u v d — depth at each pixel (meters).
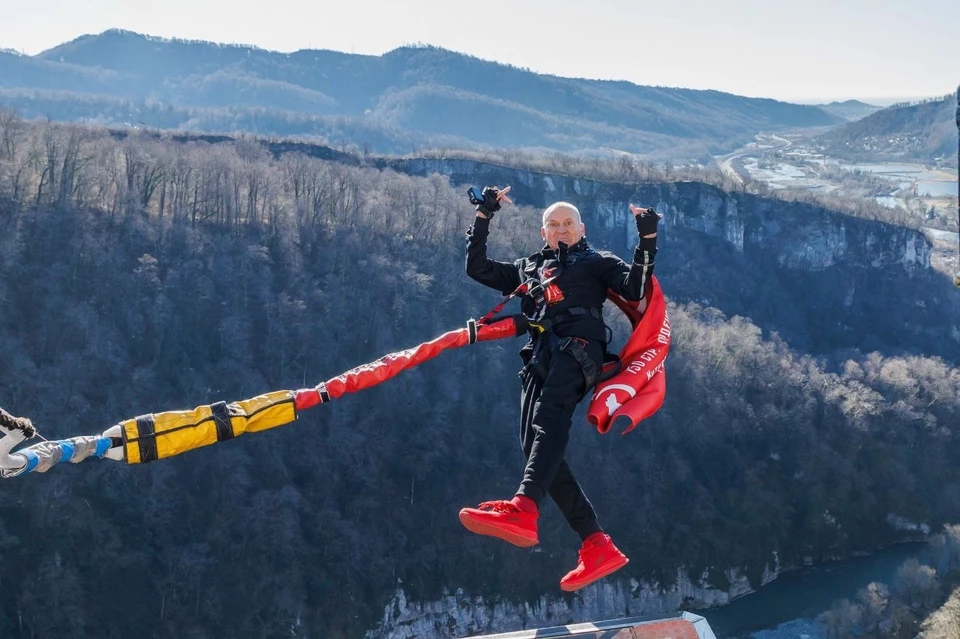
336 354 95.19
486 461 89.94
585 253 6.81
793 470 98.75
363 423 88.38
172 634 68.56
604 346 6.68
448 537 83.62
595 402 6.39
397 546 81.69
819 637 75.19
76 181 106.69
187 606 70.31
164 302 89.38
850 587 83.38
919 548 90.62
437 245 118.25
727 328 113.38
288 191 122.31
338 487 83.94
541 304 6.68
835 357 137.88
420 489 86.88
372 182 131.12
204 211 112.94
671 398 99.62
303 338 93.81
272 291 101.81
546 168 175.38
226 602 71.69
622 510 86.94
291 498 79.12
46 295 87.00
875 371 123.00
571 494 6.38
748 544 87.69
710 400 101.00
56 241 93.75
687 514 89.62
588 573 6.24
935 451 106.56
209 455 78.44
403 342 99.12
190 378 86.62
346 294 103.56
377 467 85.56
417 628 78.50
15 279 87.69
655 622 7.09
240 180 116.12
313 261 109.12
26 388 76.50
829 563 88.94
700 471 95.88
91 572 68.31
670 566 84.62
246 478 78.06
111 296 89.81
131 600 68.62
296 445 84.69
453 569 81.25
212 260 99.88
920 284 168.25
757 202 168.38
